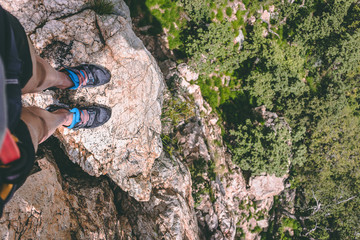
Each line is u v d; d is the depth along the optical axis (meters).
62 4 5.39
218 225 18.92
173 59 22.70
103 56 5.59
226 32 22.77
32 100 4.92
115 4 6.50
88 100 5.44
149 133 7.02
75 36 5.38
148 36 22.00
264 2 28.20
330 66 33.09
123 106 5.96
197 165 18.28
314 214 30.58
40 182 4.35
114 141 6.07
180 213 8.67
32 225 3.87
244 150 24.19
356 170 32.03
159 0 21.91
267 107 28.16
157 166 9.62
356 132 32.72
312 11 33.03
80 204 5.32
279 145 25.20
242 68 27.03
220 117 25.41
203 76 23.83
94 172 5.96
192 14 22.78
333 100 30.97
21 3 4.95
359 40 32.62
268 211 28.22
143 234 7.07
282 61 28.92
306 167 30.97
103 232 5.38
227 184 23.62
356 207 31.58
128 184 6.59
